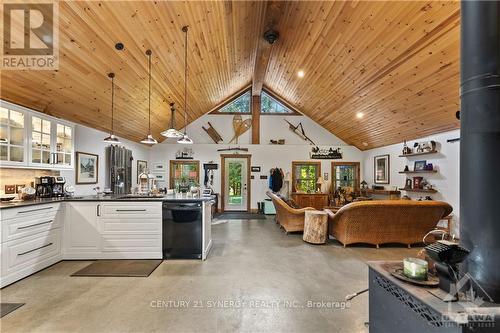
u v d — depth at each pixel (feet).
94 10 8.96
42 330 6.81
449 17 9.78
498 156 4.06
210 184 28.99
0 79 10.13
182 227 12.69
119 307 8.00
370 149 28.32
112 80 13.34
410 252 14.07
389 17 10.96
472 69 4.27
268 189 29.30
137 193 15.79
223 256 13.21
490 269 4.06
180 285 9.64
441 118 16.63
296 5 12.56
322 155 29.71
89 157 17.67
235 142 29.45
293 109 29.66
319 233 15.58
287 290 9.29
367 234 14.92
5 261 9.34
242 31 14.49
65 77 11.56
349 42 13.62
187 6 10.54
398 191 23.02
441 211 14.47
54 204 11.71
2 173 11.55
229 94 27.32
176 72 15.83
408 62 13.03
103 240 12.48
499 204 4.05
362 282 10.03
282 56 18.58
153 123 21.85
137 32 10.82
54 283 9.72
